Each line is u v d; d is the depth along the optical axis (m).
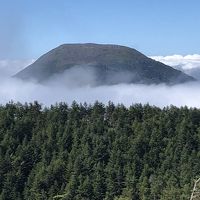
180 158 152.00
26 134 173.38
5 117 180.38
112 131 174.25
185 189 121.56
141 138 162.88
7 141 162.38
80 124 181.25
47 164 152.12
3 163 146.88
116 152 154.88
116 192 140.25
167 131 172.50
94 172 147.50
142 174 144.00
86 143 159.38
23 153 153.38
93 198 138.00
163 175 144.00
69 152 163.00
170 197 124.25
